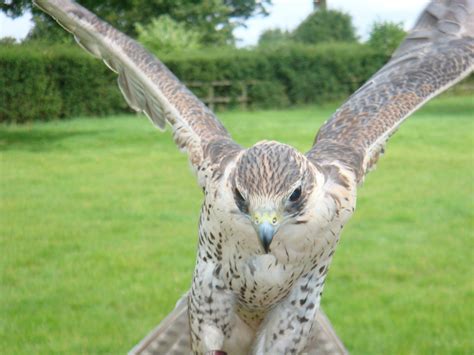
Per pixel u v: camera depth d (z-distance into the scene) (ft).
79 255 6.55
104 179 10.48
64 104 19.67
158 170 11.21
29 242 6.99
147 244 6.91
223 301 2.46
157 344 2.84
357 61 24.38
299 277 2.40
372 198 9.04
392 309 5.27
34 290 5.61
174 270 6.09
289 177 2.10
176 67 22.26
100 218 8.01
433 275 6.04
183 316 2.83
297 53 23.57
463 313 5.16
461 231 7.47
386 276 6.02
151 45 23.29
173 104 2.70
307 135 15.53
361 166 2.46
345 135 2.58
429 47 3.04
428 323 5.00
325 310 5.27
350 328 4.92
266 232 2.05
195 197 9.14
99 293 5.54
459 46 3.01
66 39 20.74
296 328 2.48
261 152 2.13
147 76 2.79
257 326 2.59
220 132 2.59
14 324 4.93
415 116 19.06
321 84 24.06
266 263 2.30
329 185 2.24
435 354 4.54
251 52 23.21
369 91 2.81
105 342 4.64
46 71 19.19
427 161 11.84
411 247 6.86
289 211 2.13
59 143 14.85
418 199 8.98
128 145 14.37
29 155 13.10
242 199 2.12
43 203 8.84
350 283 5.86
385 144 2.66
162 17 23.94
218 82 22.77
